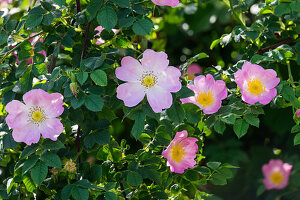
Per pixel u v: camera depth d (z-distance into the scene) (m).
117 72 0.87
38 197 0.92
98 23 0.90
